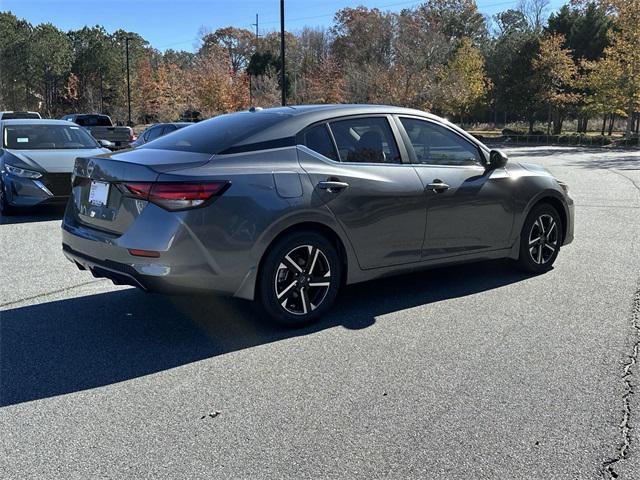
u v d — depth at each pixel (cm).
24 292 528
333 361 380
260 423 303
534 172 575
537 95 4372
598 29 4778
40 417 310
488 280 565
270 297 420
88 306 490
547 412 314
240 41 8100
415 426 300
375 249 462
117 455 275
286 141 433
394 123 488
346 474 260
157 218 381
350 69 4103
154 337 423
